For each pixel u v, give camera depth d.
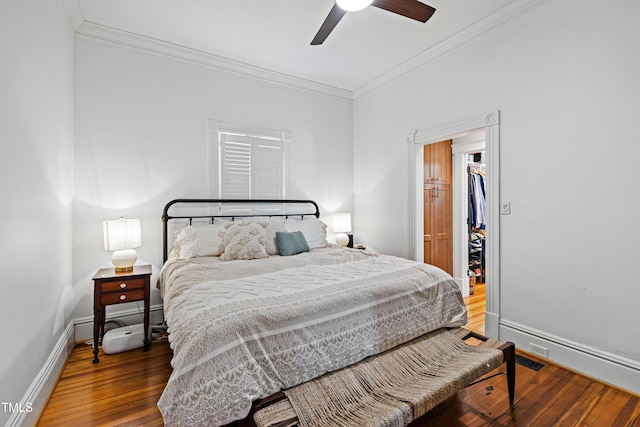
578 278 2.12
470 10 2.52
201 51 3.20
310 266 2.30
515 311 2.49
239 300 1.54
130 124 2.93
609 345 1.98
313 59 3.39
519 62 2.44
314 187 4.09
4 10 1.38
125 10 2.53
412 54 3.28
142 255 2.98
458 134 3.01
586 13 2.06
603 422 1.64
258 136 3.65
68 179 2.50
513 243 2.49
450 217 4.24
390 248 3.83
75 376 2.12
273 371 1.34
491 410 1.74
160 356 2.41
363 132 4.24
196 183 3.26
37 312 1.73
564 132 2.18
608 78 1.97
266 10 2.54
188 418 1.15
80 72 2.71
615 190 1.95
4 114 1.37
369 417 1.23
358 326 1.64
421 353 1.75
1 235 1.32
